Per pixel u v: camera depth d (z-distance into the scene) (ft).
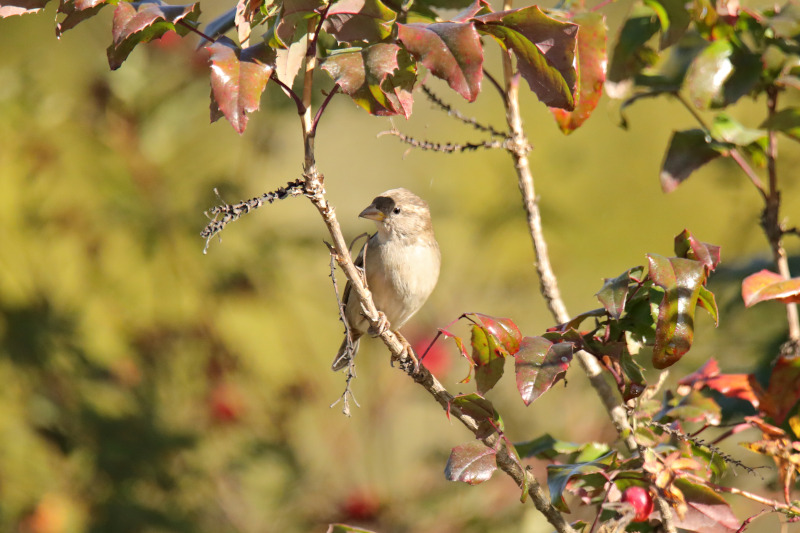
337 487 35.22
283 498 34.40
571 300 43.91
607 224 46.75
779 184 32.99
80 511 32.48
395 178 42.24
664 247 45.73
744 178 32.99
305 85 14.75
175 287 36.47
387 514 33.50
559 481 16.89
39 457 32.76
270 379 37.42
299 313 38.19
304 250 37.29
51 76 36.40
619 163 48.47
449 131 44.32
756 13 20.66
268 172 39.06
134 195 35.29
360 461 36.35
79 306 34.76
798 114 20.58
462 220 39.32
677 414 18.67
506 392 32.89
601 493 18.53
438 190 40.75
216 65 13.43
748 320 26.68
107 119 36.04
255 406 36.73
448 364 35.78
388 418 36.94
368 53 13.98
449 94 45.70
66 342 33.68
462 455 15.70
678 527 17.28
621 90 23.43
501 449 16.15
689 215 46.78
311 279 38.42
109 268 36.09
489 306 38.06
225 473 34.42
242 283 37.01
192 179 36.86
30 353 33.27
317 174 14.85
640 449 16.92
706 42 23.02
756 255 26.27
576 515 26.99
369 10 14.25
